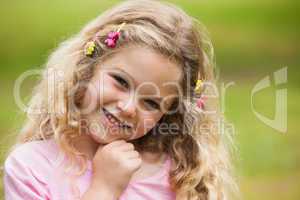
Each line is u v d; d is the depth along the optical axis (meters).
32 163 2.93
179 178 3.11
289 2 13.90
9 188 2.92
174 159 3.17
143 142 3.17
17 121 4.59
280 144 7.40
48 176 2.91
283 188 6.31
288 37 12.23
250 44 11.97
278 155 7.11
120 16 3.02
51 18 12.70
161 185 3.08
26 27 12.37
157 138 3.18
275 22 13.20
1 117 7.32
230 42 11.99
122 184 2.87
